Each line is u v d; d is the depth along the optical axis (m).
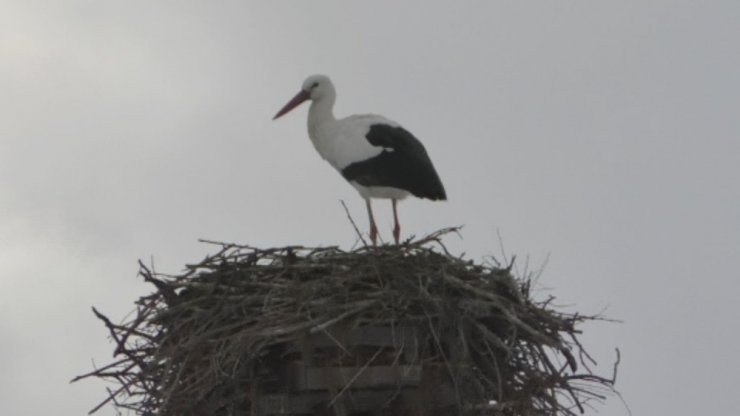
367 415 13.27
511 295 13.62
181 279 13.88
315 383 12.70
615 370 13.62
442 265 13.27
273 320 12.67
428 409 13.00
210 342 12.90
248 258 13.59
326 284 12.88
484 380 13.59
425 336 13.00
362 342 12.73
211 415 13.20
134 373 13.73
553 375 13.41
